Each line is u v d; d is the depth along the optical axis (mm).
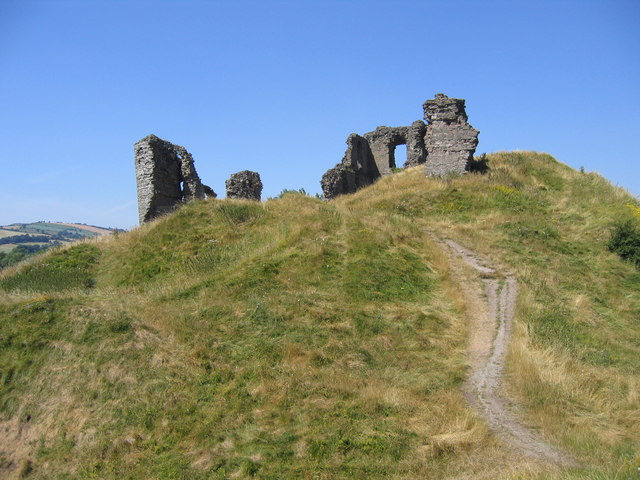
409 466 7980
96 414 9727
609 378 10820
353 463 8125
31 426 9742
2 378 10609
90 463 8844
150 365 10617
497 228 19172
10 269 18750
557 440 8555
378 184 27109
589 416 9406
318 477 7879
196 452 8688
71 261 18859
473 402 9750
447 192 22656
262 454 8422
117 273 18031
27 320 11945
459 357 11445
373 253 16000
